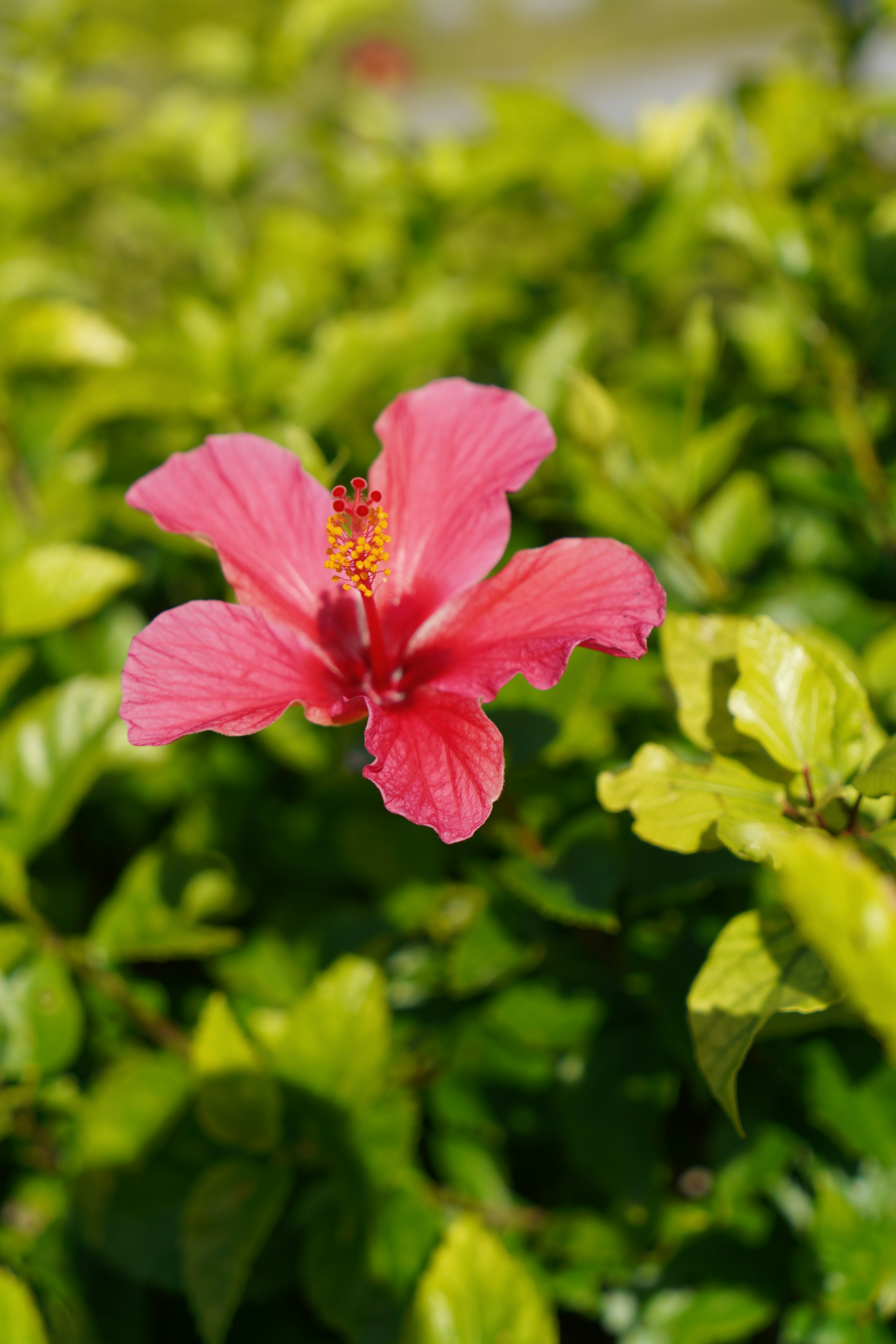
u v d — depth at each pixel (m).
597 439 0.62
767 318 0.76
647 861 0.56
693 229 0.81
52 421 0.82
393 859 0.66
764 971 0.46
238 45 1.08
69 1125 0.62
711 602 0.64
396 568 0.52
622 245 0.83
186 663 0.48
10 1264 0.59
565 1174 0.65
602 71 2.38
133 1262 0.58
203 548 0.66
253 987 0.64
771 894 0.57
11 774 0.60
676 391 0.79
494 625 0.50
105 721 0.60
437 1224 0.57
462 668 0.49
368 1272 0.56
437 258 0.91
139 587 0.75
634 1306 0.61
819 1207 0.58
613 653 0.47
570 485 0.66
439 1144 0.64
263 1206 0.56
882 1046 0.57
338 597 0.51
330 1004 0.56
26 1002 0.58
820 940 0.40
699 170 0.79
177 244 1.20
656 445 0.73
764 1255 0.60
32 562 0.61
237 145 1.07
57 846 0.69
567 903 0.55
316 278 0.82
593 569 0.49
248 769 0.69
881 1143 0.56
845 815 0.48
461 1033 0.62
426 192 0.90
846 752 0.48
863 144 0.80
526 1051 0.62
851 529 0.72
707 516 0.68
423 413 0.52
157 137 1.10
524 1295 0.53
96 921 0.61
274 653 0.49
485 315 0.87
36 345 0.73
